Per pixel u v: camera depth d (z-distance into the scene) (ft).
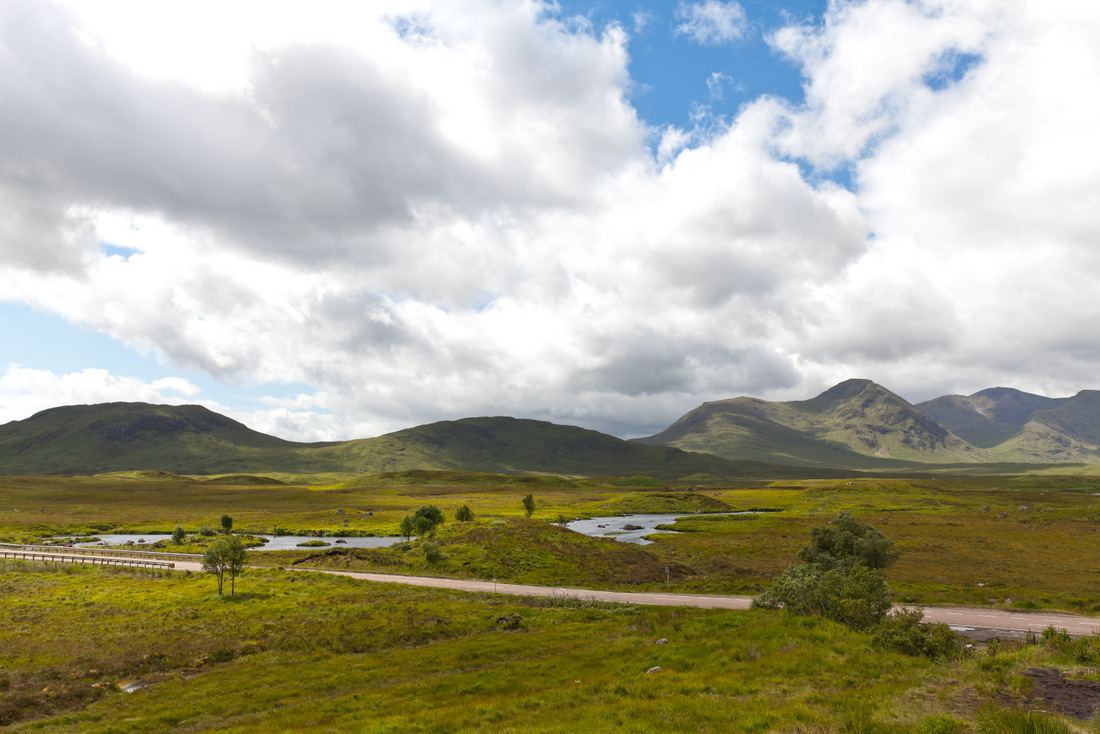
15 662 155.63
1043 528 481.46
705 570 312.29
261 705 121.49
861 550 221.25
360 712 105.40
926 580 266.57
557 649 153.99
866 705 76.13
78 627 193.67
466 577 286.87
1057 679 83.56
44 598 242.17
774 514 653.71
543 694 100.78
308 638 178.09
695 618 163.73
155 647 169.27
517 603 225.76
